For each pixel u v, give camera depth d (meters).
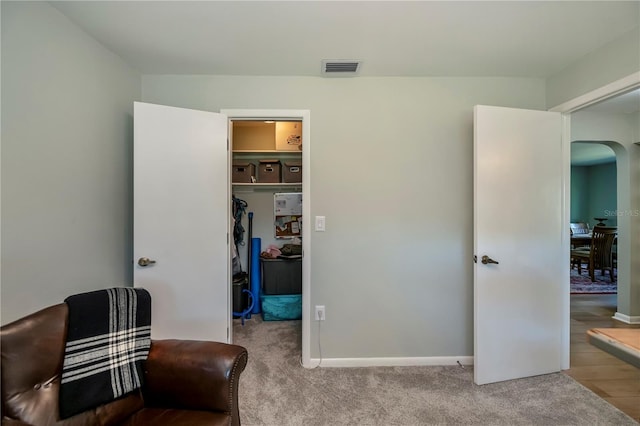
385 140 2.20
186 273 2.03
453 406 1.74
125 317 1.27
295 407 1.73
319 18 1.54
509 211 2.01
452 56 1.92
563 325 2.15
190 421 1.12
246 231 3.54
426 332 2.23
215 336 2.11
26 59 1.31
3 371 0.96
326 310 2.21
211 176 2.10
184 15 1.51
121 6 1.44
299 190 3.59
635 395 1.85
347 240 2.21
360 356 2.22
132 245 2.05
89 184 1.67
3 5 1.21
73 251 1.56
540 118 2.07
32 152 1.33
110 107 1.84
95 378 1.13
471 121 2.21
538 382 1.99
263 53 1.88
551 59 1.96
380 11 1.48
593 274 4.73
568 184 2.14
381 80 2.20
